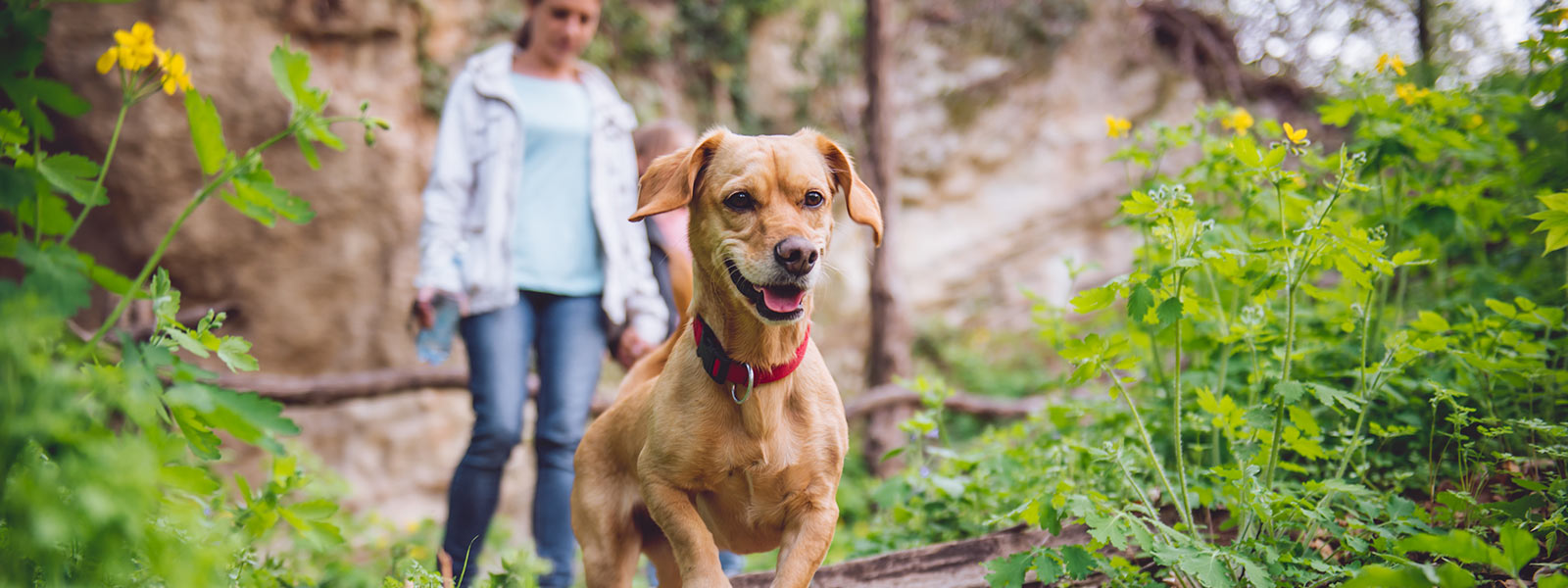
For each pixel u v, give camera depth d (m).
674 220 4.47
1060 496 2.54
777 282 2.53
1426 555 2.60
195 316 7.25
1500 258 4.10
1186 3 12.27
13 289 1.70
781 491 2.69
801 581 2.60
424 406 7.99
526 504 8.03
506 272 3.74
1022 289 4.15
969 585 3.12
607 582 3.01
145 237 7.23
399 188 8.07
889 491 3.88
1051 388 4.62
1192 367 3.82
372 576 2.93
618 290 3.94
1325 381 3.30
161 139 7.16
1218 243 3.02
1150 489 3.19
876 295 8.73
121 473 1.56
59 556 1.64
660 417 2.71
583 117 4.04
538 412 3.81
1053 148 12.24
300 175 7.71
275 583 2.63
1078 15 12.48
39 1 1.83
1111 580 2.73
